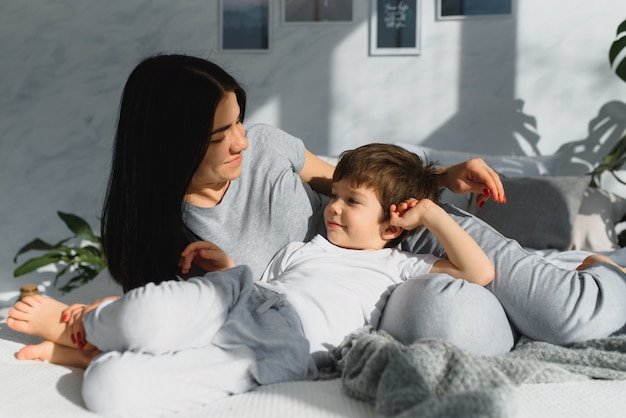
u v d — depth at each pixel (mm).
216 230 1612
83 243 3340
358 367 1155
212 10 3156
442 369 1104
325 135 3168
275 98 3170
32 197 3334
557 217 2408
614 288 1434
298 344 1267
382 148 1670
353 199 1605
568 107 3027
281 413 1070
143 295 1168
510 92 3049
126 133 1495
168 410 1112
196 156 1444
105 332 1180
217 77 1461
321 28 3119
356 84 3131
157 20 3188
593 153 3029
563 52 3006
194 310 1194
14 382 1200
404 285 1426
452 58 3066
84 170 3301
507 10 3014
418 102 3105
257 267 1617
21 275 3223
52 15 3240
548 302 1395
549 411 1063
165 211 1497
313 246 1608
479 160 1681
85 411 1098
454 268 1495
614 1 2959
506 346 1370
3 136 3318
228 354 1202
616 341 1310
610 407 1080
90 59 3244
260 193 1659
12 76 3285
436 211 1519
